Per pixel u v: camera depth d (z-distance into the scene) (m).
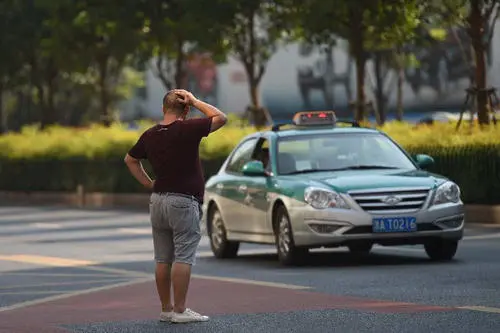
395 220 29.28
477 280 25.16
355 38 59.09
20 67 84.31
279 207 30.86
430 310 20.33
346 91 130.00
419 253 33.03
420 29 62.03
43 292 25.92
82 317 21.23
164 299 20.08
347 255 33.31
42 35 80.69
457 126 48.69
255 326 19.16
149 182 20.16
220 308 21.81
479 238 37.25
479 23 49.44
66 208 67.38
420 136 48.25
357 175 30.30
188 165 19.67
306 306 21.61
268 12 65.69
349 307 21.19
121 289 25.89
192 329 19.06
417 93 121.50
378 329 18.39
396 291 23.59
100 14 69.75
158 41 69.31
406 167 31.55
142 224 51.38
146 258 34.72
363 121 56.44
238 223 33.12
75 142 73.12
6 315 22.02
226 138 59.84
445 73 119.44
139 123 72.69
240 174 33.66
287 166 31.67
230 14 64.50
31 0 81.12
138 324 19.89
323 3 56.97
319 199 29.58
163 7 69.06
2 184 78.62
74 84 101.38
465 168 44.69
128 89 115.81
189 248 19.77
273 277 27.58
